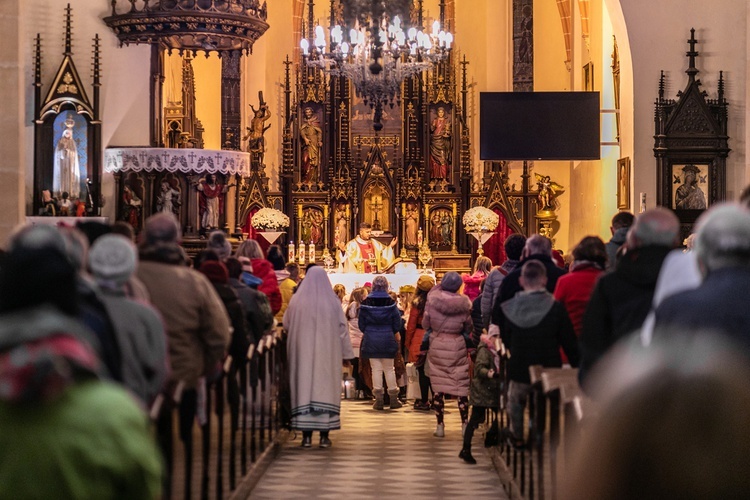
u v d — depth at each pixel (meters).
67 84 17.97
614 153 22.33
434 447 13.16
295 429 13.05
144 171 17.33
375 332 16.17
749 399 1.53
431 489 10.70
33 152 18.08
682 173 18.12
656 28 18.53
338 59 16.84
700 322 3.90
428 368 13.53
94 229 7.85
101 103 18.75
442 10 26.58
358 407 16.72
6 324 3.21
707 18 18.41
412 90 26.06
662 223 6.63
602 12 22.84
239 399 9.60
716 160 18.03
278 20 26.80
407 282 22.31
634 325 6.55
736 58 18.31
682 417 1.53
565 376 7.45
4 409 3.12
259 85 26.52
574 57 25.48
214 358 7.29
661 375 1.57
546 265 10.44
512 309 9.53
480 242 24.73
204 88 25.61
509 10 26.67
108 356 5.30
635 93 18.58
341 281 22.27
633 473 1.53
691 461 1.51
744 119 18.25
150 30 17.55
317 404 12.89
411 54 16.78
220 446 8.20
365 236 24.06
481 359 12.02
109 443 3.11
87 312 5.30
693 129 18.06
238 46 18.03
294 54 26.80
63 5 18.53
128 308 5.92
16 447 3.07
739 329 3.87
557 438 6.86
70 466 3.07
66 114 18.08
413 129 25.95
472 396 12.08
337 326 13.05
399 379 17.31
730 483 1.50
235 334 8.73
